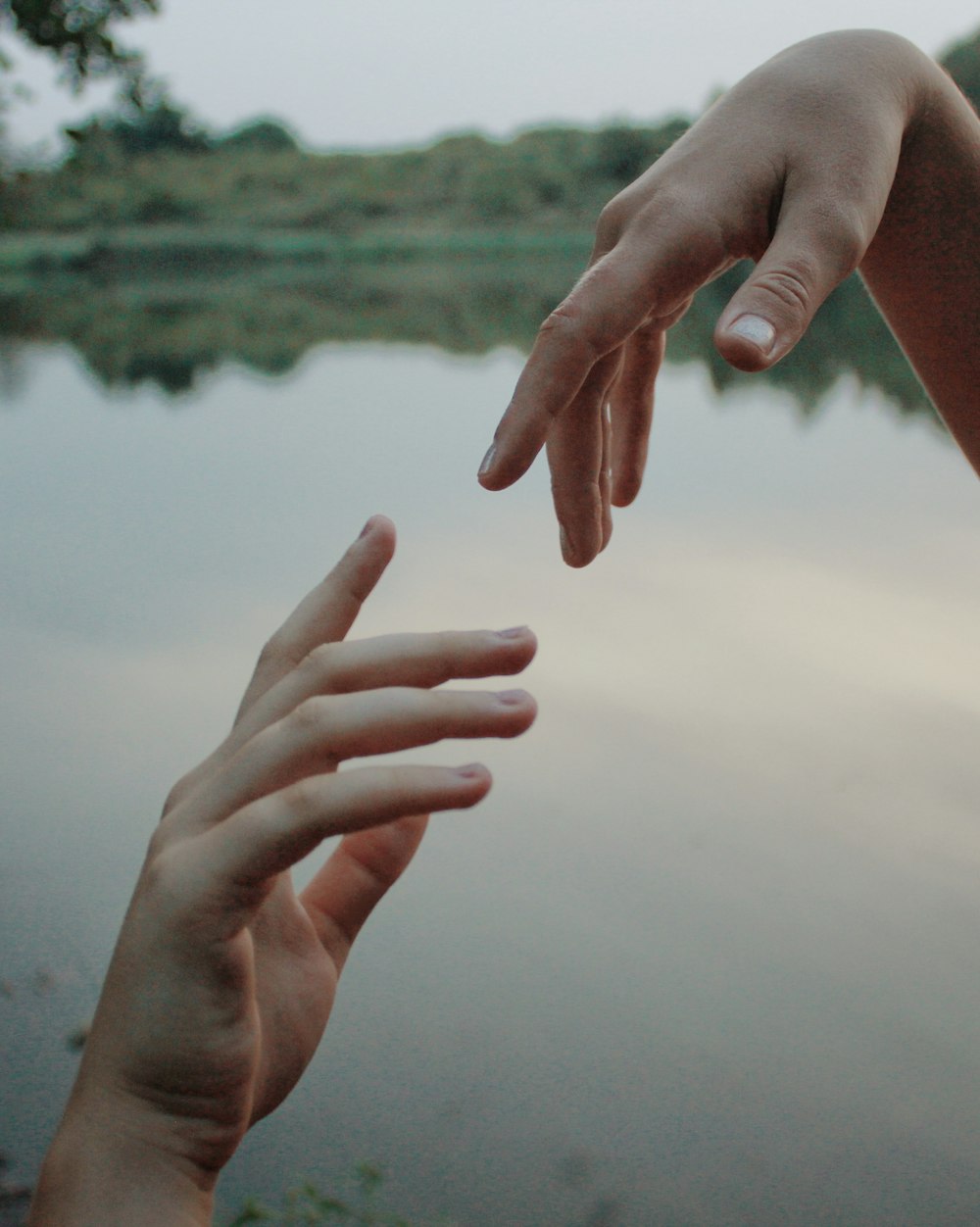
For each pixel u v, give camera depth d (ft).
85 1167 1.23
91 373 37.78
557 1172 4.88
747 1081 5.46
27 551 15.38
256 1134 5.21
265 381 34.81
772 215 1.48
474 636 1.32
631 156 146.20
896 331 1.86
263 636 12.03
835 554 13.43
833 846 7.40
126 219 139.13
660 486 17.11
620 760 8.65
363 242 150.30
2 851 7.56
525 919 6.73
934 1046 5.58
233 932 1.22
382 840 1.69
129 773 8.78
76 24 8.96
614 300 1.40
